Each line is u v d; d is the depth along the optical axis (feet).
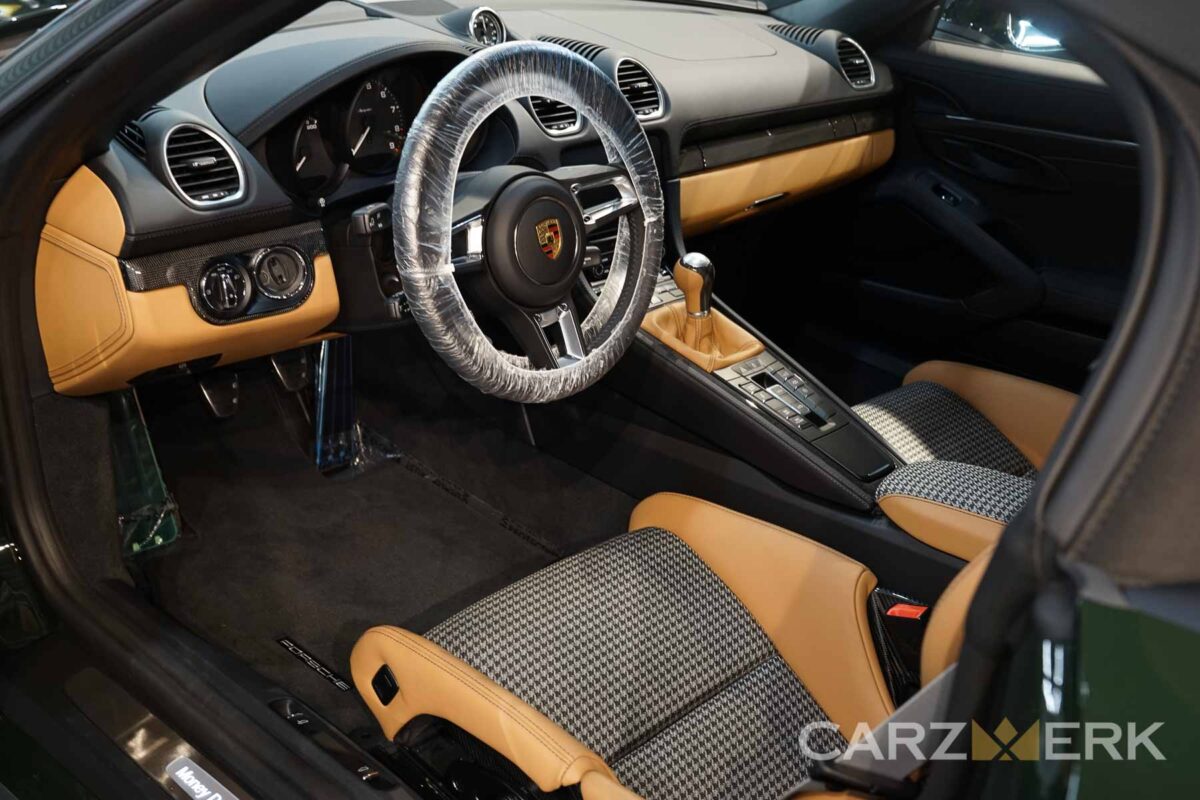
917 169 8.29
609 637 4.62
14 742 4.66
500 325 6.41
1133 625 1.64
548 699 4.35
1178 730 1.71
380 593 6.62
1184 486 1.60
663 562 5.02
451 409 7.98
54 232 4.75
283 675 5.92
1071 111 7.29
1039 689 1.77
